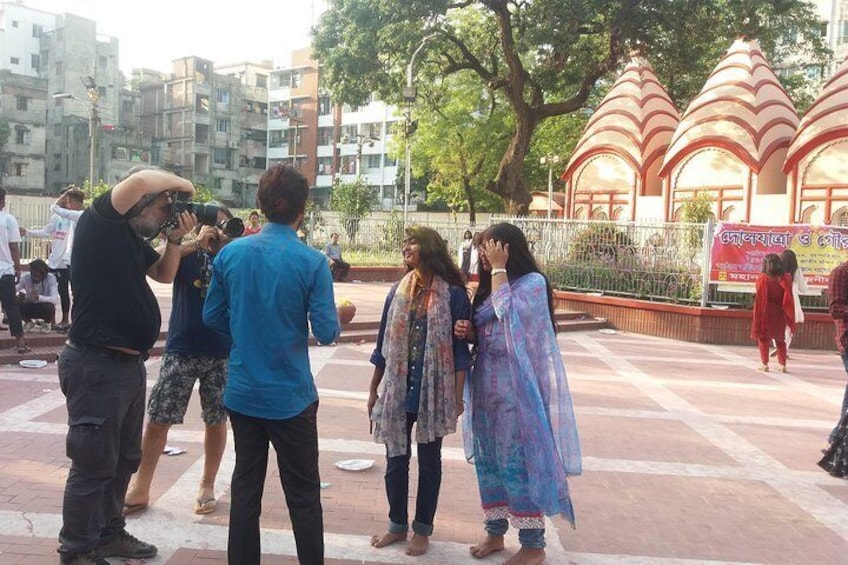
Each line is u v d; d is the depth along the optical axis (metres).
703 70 26.92
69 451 3.39
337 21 24.52
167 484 4.82
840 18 42.69
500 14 23.17
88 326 3.38
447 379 3.93
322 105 59.62
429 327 3.93
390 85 25.31
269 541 4.03
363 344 11.26
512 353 3.78
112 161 52.50
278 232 3.31
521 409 3.75
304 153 60.44
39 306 9.24
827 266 13.38
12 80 52.69
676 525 4.62
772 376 10.31
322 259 3.32
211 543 3.97
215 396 4.35
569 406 3.89
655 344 13.14
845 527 4.70
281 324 3.21
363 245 24.59
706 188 22.25
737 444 6.60
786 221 20.52
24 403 6.68
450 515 4.59
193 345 4.28
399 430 3.99
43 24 60.22
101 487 3.45
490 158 33.53
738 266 13.53
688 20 21.48
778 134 21.30
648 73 26.05
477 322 3.96
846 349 6.20
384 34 22.67
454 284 4.02
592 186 25.67
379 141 55.56
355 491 4.87
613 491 5.21
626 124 24.97
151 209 3.47
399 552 4.01
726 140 21.44
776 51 31.05
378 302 15.85
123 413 3.50
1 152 52.09
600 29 22.64
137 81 62.53
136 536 4.02
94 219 3.36
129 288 3.40
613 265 15.21
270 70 65.44
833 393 9.23
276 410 3.17
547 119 33.72
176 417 4.34
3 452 5.30
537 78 24.66
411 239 4.02
